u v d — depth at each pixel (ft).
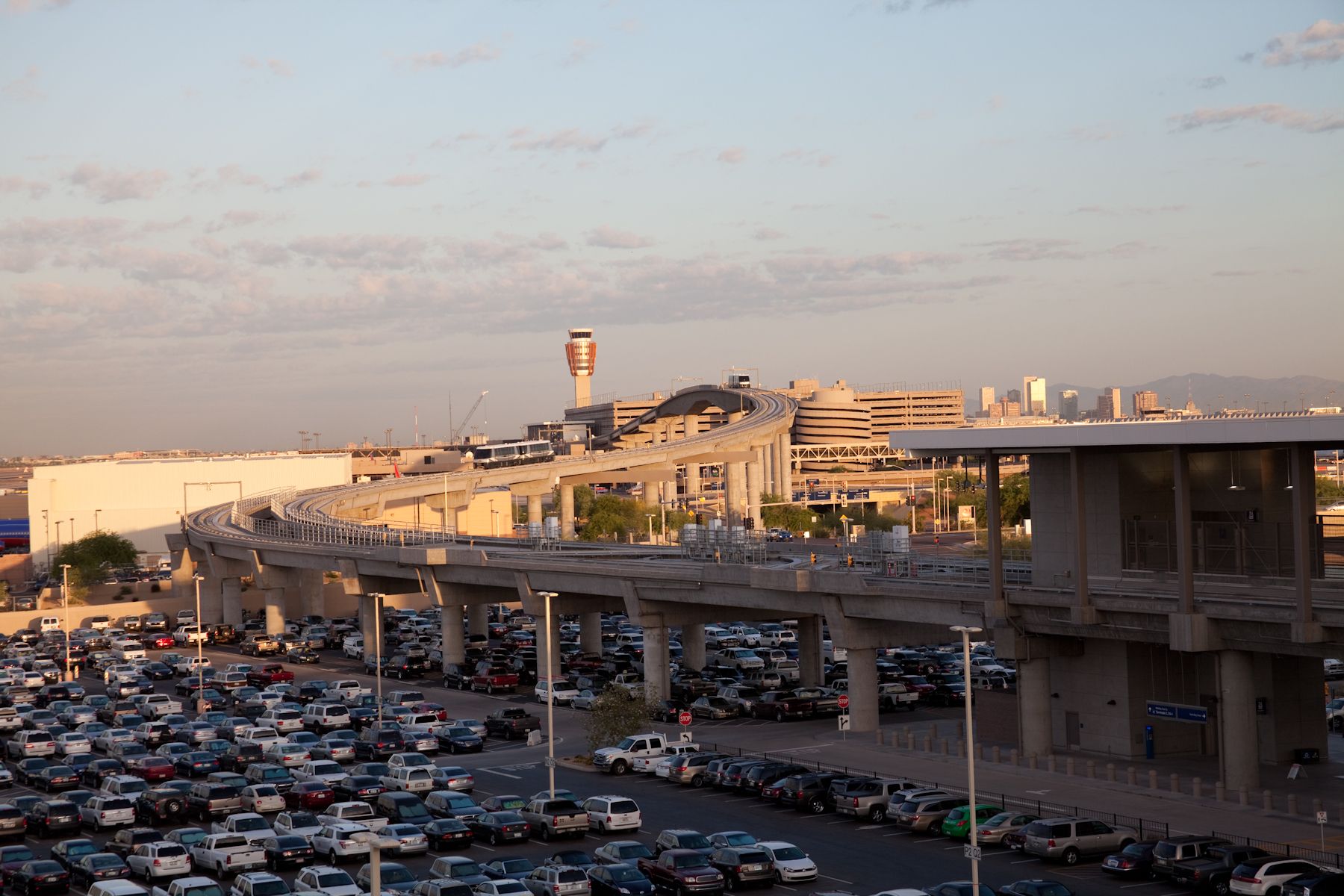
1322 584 256.11
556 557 463.01
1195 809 238.27
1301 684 284.00
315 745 309.63
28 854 217.97
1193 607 256.11
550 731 242.17
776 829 235.61
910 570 345.72
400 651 481.87
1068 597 282.15
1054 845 208.13
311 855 217.77
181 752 313.94
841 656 395.34
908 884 196.54
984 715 320.91
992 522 297.12
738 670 441.68
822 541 597.52
